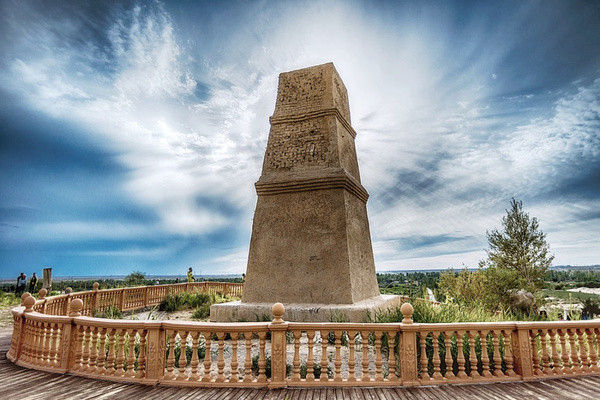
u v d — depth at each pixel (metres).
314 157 12.40
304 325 5.66
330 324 5.65
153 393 5.22
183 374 5.67
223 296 22.09
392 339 5.70
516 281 16.20
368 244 13.55
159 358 5.70
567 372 5.99
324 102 13.02
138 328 5.80
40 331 6.70
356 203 13.05
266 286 11.37
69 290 13.84
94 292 14.61
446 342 5.79
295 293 10.95
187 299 19.19
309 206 11.76
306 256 11.22
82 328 6.29
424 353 5.68
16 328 7.44
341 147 12.65
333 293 10.55
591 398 5.04
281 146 13.03
